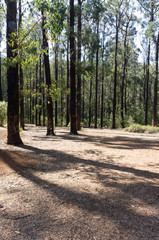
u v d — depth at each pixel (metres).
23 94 12.99
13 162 5.92
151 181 4.48
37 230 2.46
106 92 47.06
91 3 13.34
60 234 2.37
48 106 14.16
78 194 3.67
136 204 3.27
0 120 16.50
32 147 8.63
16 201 3.32
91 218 2.77
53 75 42.91
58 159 6.64
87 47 13.98
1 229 2.47
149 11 20.66
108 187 4.07
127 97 44.06
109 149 8.80
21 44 5.82
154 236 2.37
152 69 22.11
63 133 15.98
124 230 2.49
